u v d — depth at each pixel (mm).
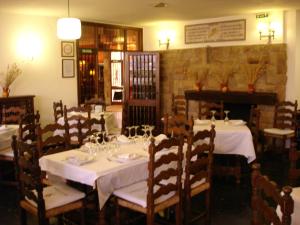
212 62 7340
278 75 6539
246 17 6879
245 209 3871
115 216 3281
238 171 4613
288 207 1644
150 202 2787
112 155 3320
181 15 6895
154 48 8438
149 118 8008
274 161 5793
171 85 8047
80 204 3041
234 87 7094
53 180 3381
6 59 6270
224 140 4637
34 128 4465
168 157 2861
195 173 3287
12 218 3648
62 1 5297
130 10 6234
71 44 7199
